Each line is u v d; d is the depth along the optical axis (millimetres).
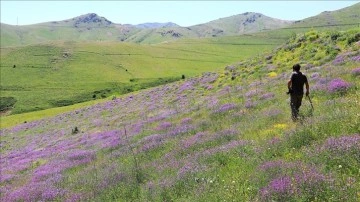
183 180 11672
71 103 152625
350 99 15852
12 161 34125
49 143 42500
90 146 29328
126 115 46531
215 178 10883
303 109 16688
